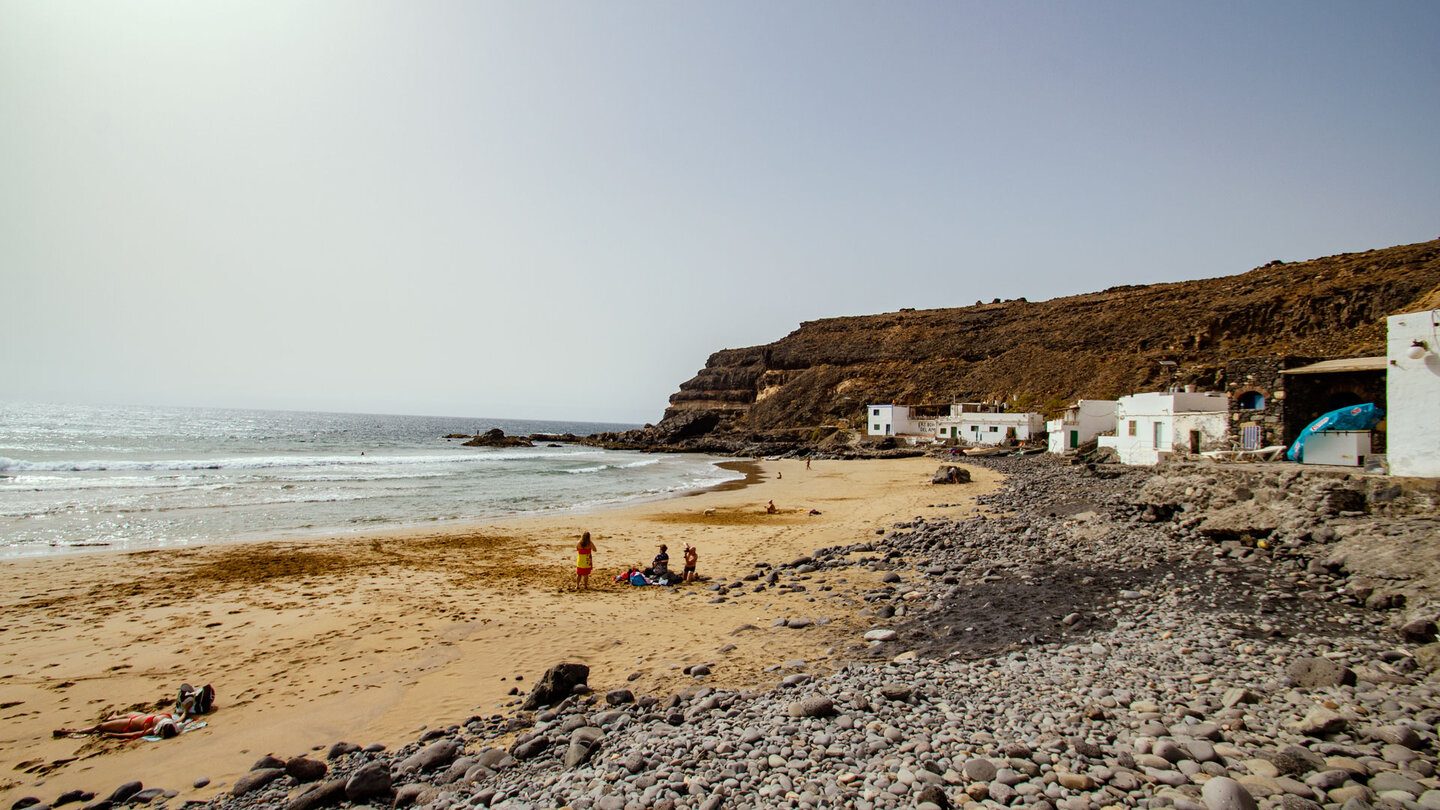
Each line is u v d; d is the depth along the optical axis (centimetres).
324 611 1395
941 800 510
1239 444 2362
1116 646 895
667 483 4694
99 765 756
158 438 8331
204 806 655
